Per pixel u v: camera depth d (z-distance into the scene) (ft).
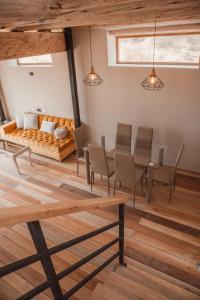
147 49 15.64
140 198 14.49
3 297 8.58
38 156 20.12
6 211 2.73
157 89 15.67
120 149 16.40
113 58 16.83
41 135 20.94
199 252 10.82
